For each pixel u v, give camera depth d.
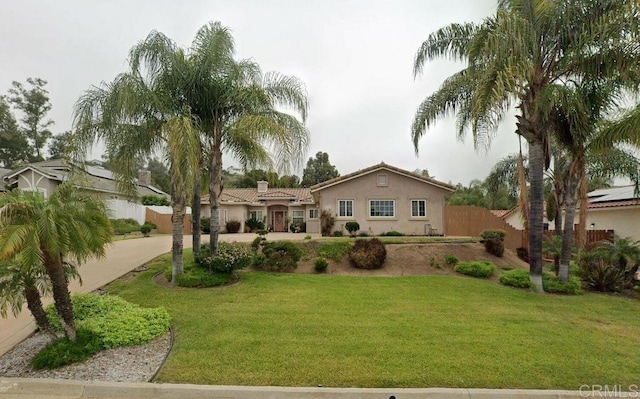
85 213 4.93
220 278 9.79
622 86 9.38
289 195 29.53
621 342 5.62
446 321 6.55
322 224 20.31
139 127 9.38
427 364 4.57
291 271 12.45
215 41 10.21
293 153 10.37
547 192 18.31
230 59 10.49
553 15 9.12
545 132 9.93
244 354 4.84
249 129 9.79
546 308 7.82
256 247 13.90
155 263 12.55
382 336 5.64
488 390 3.95
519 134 10.38
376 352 4.95
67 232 4.56
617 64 8.89
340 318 6.66
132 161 9.72
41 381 4.09
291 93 11.10
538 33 9.36
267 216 30.62
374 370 4.38
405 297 8.55
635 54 8.71
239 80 10.59
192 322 6.30
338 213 20.61
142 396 3.92
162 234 27.88
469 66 10.35
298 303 7.82
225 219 29.09
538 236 9.91
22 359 4.86
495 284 10.65
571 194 10.13
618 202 17.22
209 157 11.32
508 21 8.65
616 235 16.52
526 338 5.67
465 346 5.23
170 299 8.09
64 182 5.32
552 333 5.98
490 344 5.34
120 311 6.08
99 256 5.39
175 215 9.77
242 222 29.27
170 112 9.62
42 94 41.69
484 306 7.81
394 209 20.48
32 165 23.55
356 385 4.03
